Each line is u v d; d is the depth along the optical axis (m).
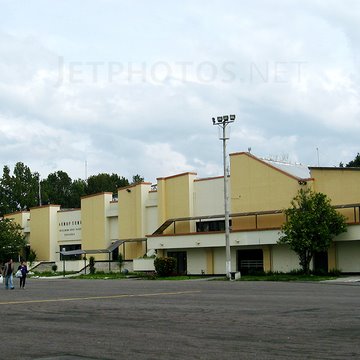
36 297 28.83
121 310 20.44
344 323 15.41
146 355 11.03
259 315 17.80
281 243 50.19
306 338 12.88
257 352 11.19
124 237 70.06
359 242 48.53
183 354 11.07
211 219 61.28
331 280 42.47
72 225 78.69
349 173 51.03
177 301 24.39
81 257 74.94
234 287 35.38
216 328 14.81
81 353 11.38
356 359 10.41
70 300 26.12
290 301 23.06
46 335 13.98
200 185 62.62
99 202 73.81
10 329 15.29
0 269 58.12
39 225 81.69
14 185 112.75
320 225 46.91
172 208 64.56
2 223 79.44
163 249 61.28
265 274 52.22
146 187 68.44
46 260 80.31
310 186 53.03
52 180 135.50
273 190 55.53
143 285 40.59
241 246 55.50
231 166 58.91
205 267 58.00
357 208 50.44
